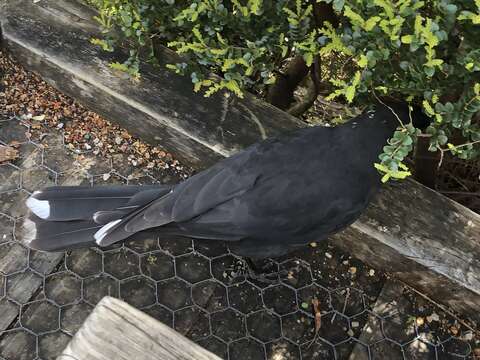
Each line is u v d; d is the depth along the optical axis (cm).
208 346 81
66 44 92
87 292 82
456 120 65
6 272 82
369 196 71
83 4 96
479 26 60
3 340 78
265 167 69
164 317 82
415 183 82
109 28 86
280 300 84
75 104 96
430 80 66
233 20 75
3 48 96
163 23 83
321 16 76
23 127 93
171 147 91
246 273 85
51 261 83
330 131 71
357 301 85
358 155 69
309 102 98
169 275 85
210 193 69
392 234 80
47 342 78
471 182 90
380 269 86
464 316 83
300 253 88
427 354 81
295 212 68
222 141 85
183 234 70
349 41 66
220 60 79
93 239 70
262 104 88
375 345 82
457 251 79
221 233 70
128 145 94
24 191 88
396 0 60
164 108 87
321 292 85
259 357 80
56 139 93
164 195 71
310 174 69
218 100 88
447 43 65
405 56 65
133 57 87
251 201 68
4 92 95
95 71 90
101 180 90
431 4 63
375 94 71
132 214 70
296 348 81
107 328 48
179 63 89
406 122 70
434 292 83
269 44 76
